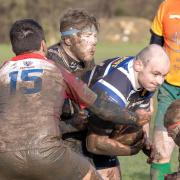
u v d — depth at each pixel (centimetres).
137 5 17788
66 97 1430
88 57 1588
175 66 2011
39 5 14650
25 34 1430
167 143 1983
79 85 1405
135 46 11806
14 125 1352
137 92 1490
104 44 12862
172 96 2020
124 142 1483
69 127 1559
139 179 2305
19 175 1359
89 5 16488
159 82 1458
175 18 2011
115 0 17388
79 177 1384
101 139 1473
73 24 1574
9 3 14462
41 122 1350
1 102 1377
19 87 1375
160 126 1995
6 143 1347
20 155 1339
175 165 2417
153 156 1573
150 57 1442
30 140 1341
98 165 1628
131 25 14125
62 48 1600
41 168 1344
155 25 2061
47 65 1402
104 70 1503
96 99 1410
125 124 1442
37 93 1367
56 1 14850
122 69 1472
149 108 1564
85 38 1576
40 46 1448
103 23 14288
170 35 2016
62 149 1359
